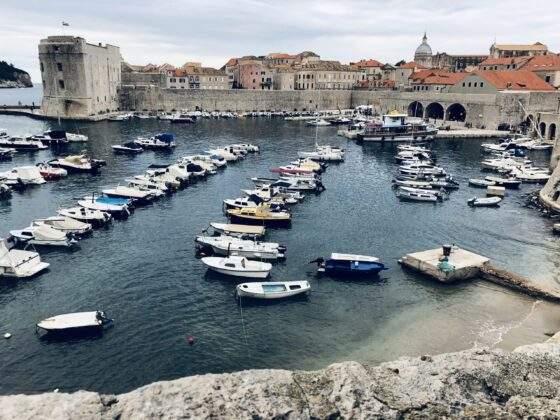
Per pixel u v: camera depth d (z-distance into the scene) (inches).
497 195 2861.7
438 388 465.4
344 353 1230.9
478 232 2187.5
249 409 411.5
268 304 1471.5
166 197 2721.5
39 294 1492.4
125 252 1856.5
